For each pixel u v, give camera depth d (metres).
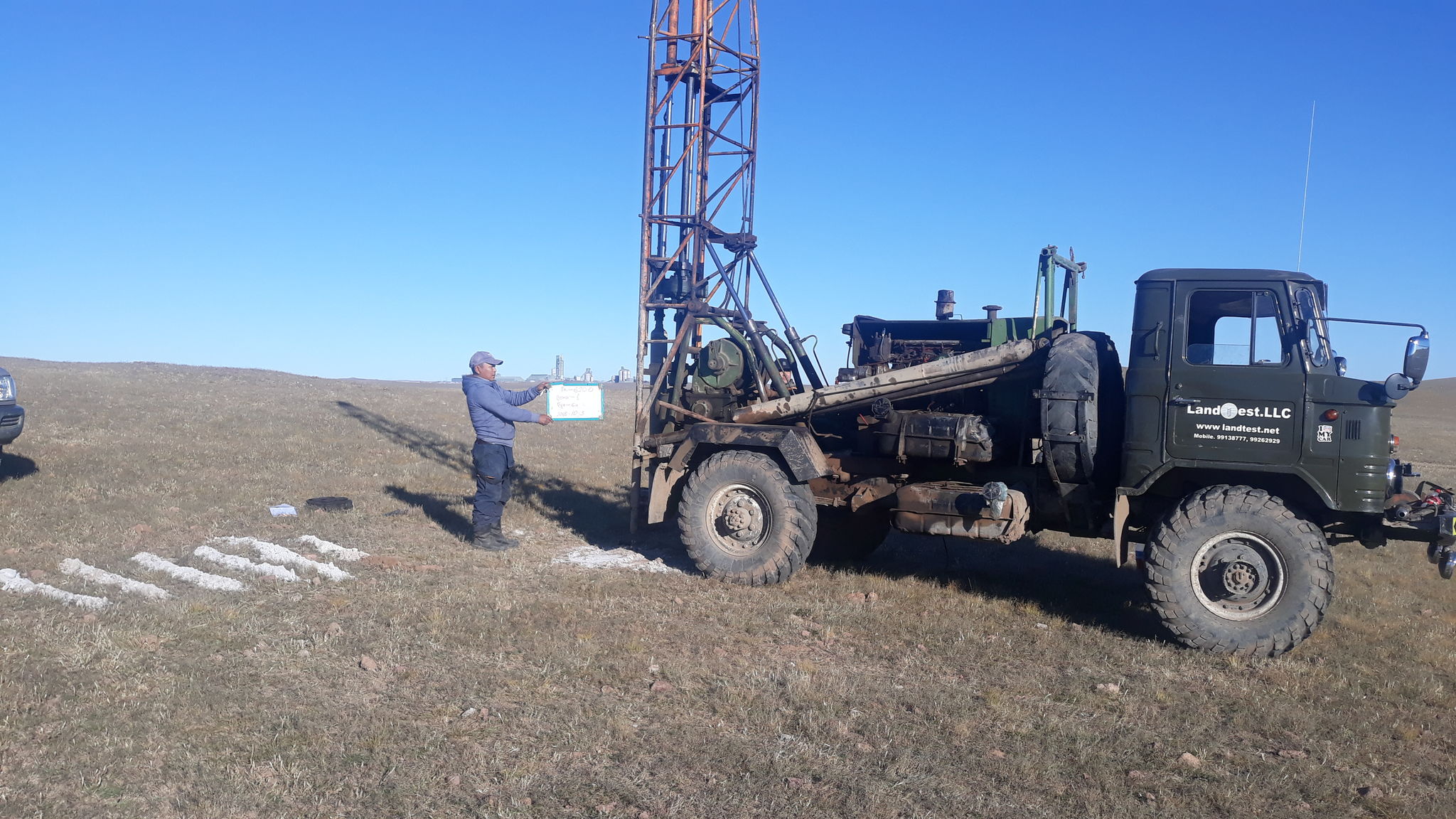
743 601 7.62
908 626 6.98
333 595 7.18
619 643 6.24
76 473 12.34
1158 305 7.11
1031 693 5.62
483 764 4.32
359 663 5.61
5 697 4.76
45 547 8.14
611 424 26.70
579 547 9.81
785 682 5.60
